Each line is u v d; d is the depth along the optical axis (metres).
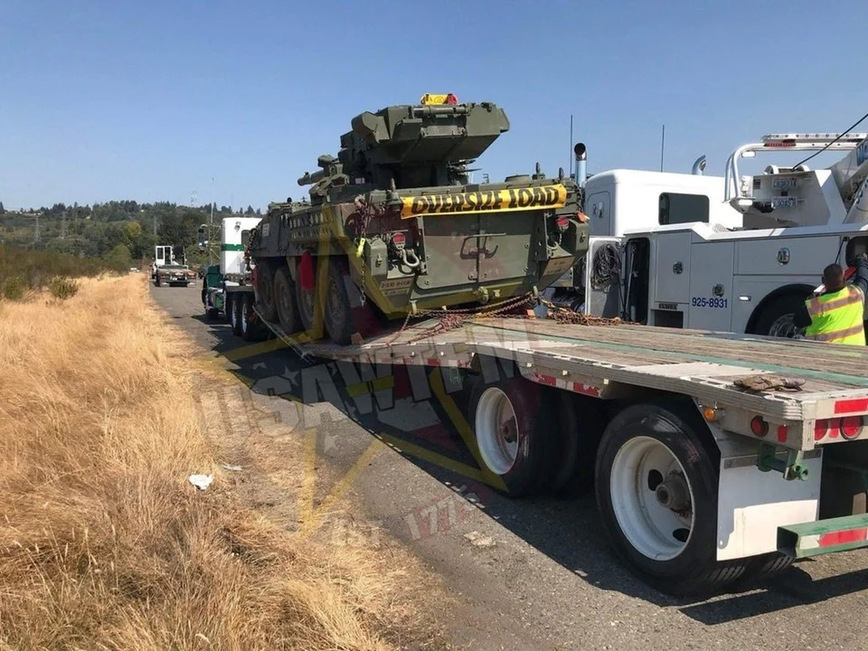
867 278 6.24
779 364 4.02
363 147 9.03
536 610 3.48
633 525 3.87
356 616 3.34
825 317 5.99
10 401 6.49
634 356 4.39
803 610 3.46
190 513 4.21
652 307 8.99
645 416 3.70
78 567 3.52
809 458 3.38
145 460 5.04
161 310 23.41
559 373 4.36
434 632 3.27
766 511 3.30
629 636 3.23
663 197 10.80
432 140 8.15
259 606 3.24
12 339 10.26
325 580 3.56
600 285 9.55
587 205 11.12
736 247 7.80
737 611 3.46
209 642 2.78
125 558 3.53
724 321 7.98
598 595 3.63
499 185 7.51
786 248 7.25
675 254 8.62
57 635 2.92
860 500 3.53
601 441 4.07
